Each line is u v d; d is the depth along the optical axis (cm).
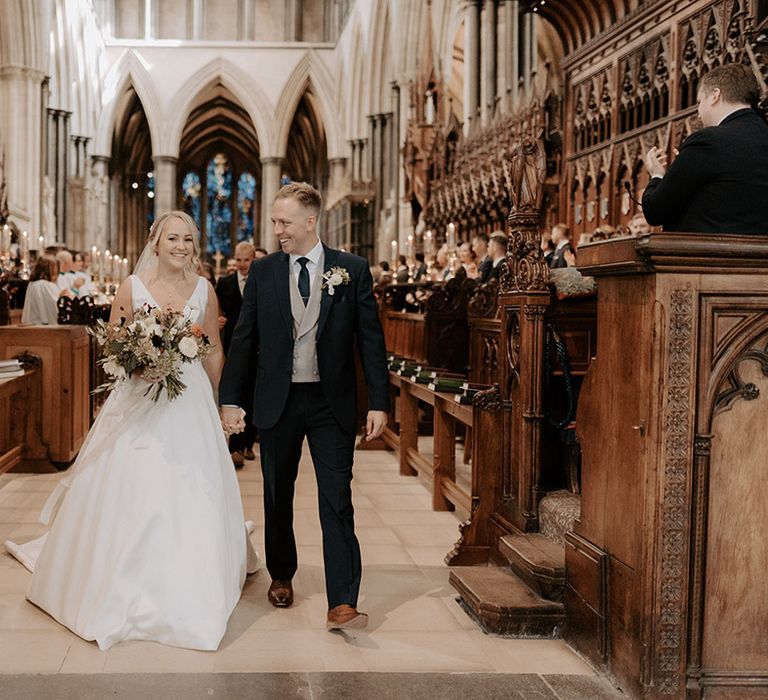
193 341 364
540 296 423
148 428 364
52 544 370
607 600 311
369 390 360
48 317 906
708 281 278
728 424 284
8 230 1416
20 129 2342
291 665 317
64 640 336
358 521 553
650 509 280
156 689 291
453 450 587
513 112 1322
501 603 354
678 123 941
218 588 344
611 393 312
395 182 2462
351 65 3198
